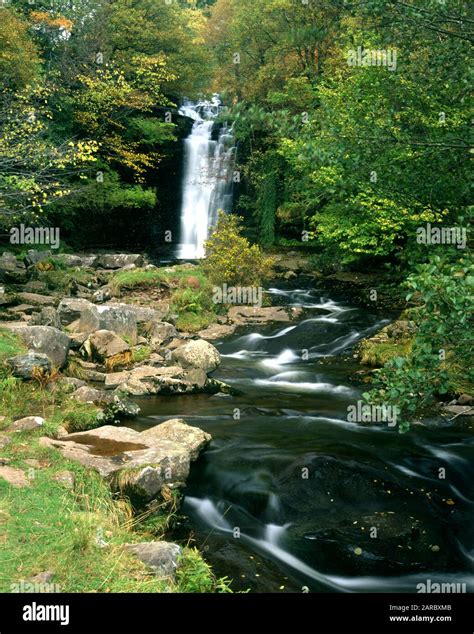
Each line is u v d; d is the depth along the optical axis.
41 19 26.61
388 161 6.43
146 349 13.73
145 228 30.81
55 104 24.89
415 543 7.07
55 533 5.52
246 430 9.73
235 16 38.41
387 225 18.64
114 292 18.59
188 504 7.62
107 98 25.59
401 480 8.20
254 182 31.86
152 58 29.78
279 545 6.95
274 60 34.38
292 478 8.04
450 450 9.24
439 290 4.39
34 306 16.17
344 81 21.92
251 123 6.91
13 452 7.42
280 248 30.17
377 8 5.93
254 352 15.50
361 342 15.56
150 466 7.12
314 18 29.41
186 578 5.53
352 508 7.63
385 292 21.64
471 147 6.14
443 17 5.88
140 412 10.38
